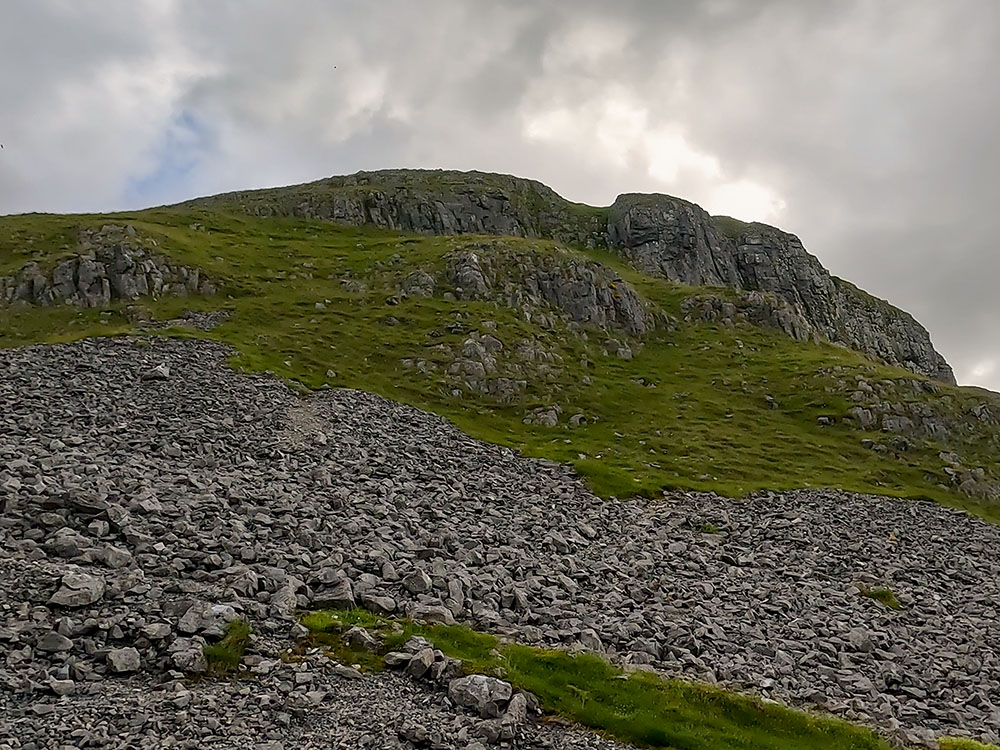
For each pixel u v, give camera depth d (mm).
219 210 152125
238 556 20953
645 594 28422
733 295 127688
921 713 21859
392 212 172875
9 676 13367
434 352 74938
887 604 32781
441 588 22453
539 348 84562
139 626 15633
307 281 94875
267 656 15797
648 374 91125
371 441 44844
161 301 78062
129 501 22734
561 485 45969
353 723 13828
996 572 40500
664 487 50594
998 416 84688
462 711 14906
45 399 38031
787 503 50500
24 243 87875
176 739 12391
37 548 18250
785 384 90875
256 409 45812
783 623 27922
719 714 17734
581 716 15781
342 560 22484
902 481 65812
